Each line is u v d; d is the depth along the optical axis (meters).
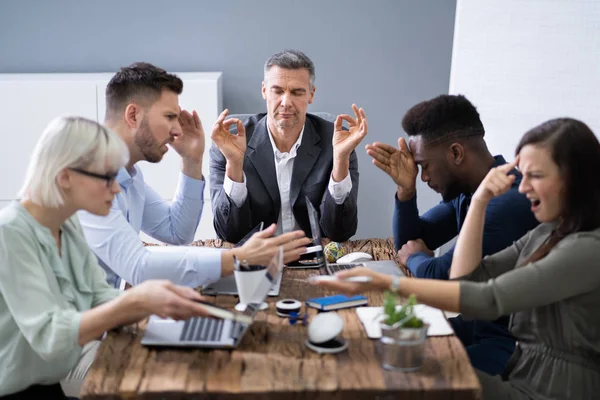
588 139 1.89
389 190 4.66
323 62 4.48
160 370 1.77
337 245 2.69
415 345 1.75
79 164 1.89
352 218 2.98
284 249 2.31
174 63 4.46
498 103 4.01
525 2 3.91
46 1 4.36
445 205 2.82
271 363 1.81
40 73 4.43
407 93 4.54
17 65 4.44
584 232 1.89
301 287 2.35
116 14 4.39
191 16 4.40
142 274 2.32
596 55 3.89
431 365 1.79
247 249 2.28
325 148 3.10
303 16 4.42
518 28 3.93
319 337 1.87
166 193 4.16
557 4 3.88
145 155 2.59
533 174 1.93
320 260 2.50
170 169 4.12
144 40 4.43
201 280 2.29
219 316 1.84
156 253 2.34
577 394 1.95
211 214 4.19
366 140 4.60
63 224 2.11
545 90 3.96
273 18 4.41
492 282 1.90
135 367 1.79
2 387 1.94
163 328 1.99
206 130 4.07
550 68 3.94
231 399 1.68
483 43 3.98
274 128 3.05
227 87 4.50
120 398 1.68
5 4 4.36
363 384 1.69
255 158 3.05
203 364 1.80
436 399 1.68
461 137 2.37
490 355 2.29
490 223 2.29
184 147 2.88
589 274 1.86
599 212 1.89
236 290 2.30
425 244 2.77
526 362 2.05
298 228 3.08
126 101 2.51
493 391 2.00
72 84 4.01
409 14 4.43
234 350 1.88
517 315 2.10
